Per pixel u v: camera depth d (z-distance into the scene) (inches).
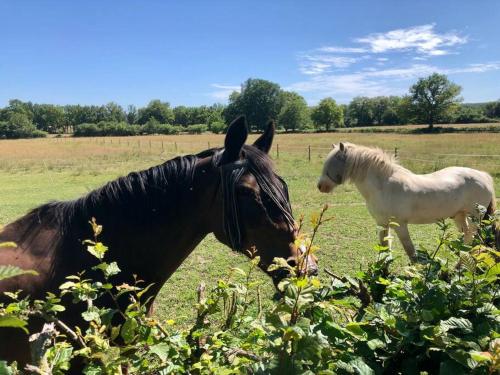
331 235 312.0
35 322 68.1
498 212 75.3
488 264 53.6
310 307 46.2
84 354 45.8
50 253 73.0
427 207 212.7
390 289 58.7
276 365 40.5
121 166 919.7
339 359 47.2
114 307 73.4
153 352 45.8
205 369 49.0
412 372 47.7
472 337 48.3
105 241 75.9
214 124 3722.9
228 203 73.3
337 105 3791.8
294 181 587.8
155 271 80.0
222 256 268.8
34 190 597.6
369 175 217.0
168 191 78.1
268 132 88.0
